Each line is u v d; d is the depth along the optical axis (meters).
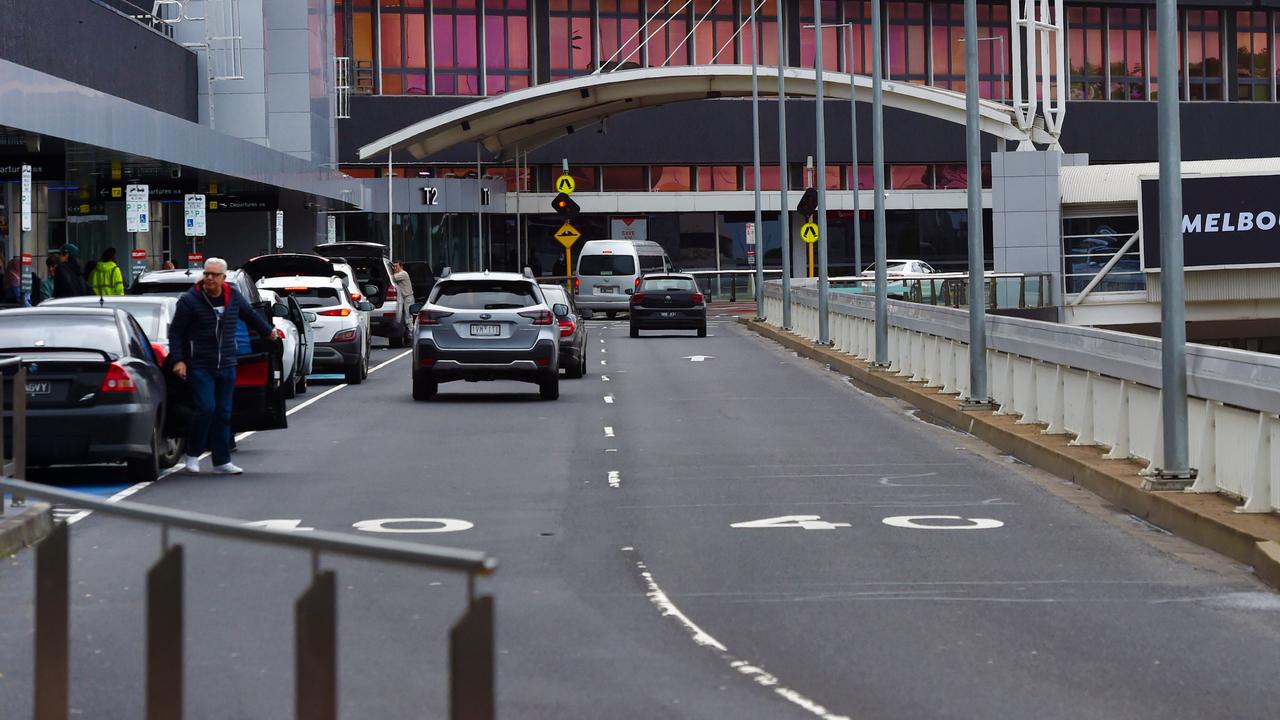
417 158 172.50
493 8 191.00
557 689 19.30
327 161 150.00
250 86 132.50
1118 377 40.09
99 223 109.62
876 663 20.84
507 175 193.88
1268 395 30.25
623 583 26.64
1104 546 30.61
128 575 24.53
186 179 96.56
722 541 31.09
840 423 55.88
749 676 20.06
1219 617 24.00
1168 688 19.55
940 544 30.77
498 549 30.03
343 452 47.28
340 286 75.88
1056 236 129.62
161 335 45.88
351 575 25.61
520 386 74.12
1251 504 31.12
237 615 18.36
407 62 189.50
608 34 193.75
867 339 83.38
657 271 152.25
